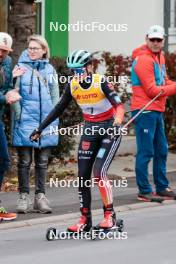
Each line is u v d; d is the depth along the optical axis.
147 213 26.30
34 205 25.98
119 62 36.81
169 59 37.28
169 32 46.16
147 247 21.33
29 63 25.77
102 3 45.88
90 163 22.52
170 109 37.69
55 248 21.48
